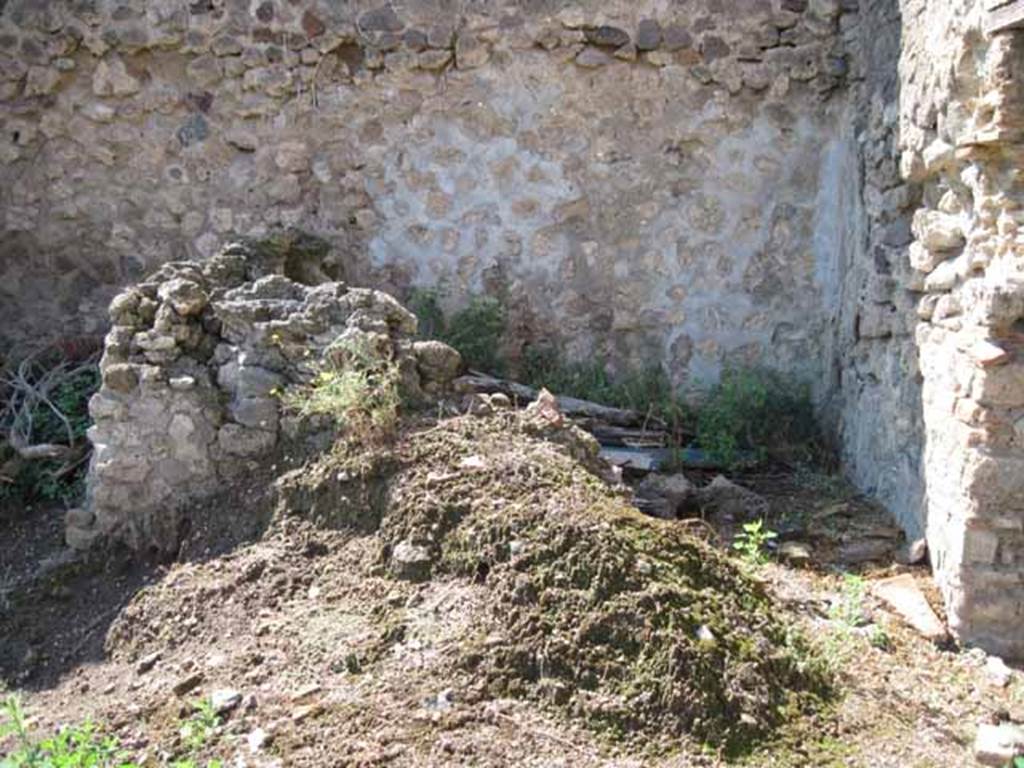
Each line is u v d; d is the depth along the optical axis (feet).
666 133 19.65
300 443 13.24
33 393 17.46
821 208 19.69
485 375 18.90
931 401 13.62
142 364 13.53
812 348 19.79
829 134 19.56
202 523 13.14
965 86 12.49
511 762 9.29
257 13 19.45
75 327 19.97
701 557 11.41
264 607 11.68
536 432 13.52
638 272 19.84
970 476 12.06
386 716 9.79
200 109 19.74
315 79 19.65
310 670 10.57
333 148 19.79
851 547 14.73
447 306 19.88
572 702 9.91
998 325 11.64
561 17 19.31
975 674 11.70
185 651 11.42
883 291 15.85
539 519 11.31
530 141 19.70
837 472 18.29
